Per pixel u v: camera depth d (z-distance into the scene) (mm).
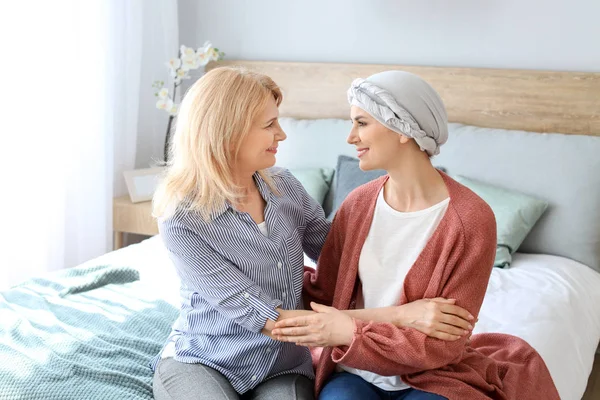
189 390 1759
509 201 3088
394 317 1702
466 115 3504
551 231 3135
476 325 2381
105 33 3506
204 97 1776
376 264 1805
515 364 1963
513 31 3445
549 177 3164
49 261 3396
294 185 2027
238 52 3998
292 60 3887
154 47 3932
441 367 1733
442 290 1721
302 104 3799
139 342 2146
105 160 3600
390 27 3660
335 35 3775
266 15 3896
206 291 1794
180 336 1910
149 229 3631
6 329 2164
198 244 1786
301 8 3820
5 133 3129
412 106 1703
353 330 1676
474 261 1687
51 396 1808
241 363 1822
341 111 3730
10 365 1938
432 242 1720
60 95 3344
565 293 2697
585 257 3105
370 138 1738
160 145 4066
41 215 3312
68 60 3359
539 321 2432
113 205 3668
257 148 1803
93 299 2471
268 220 1873
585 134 3314
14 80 3133
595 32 3307
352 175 3262
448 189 1752
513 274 2863
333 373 1861
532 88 3375
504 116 3439
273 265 1841
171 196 1797
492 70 3438
